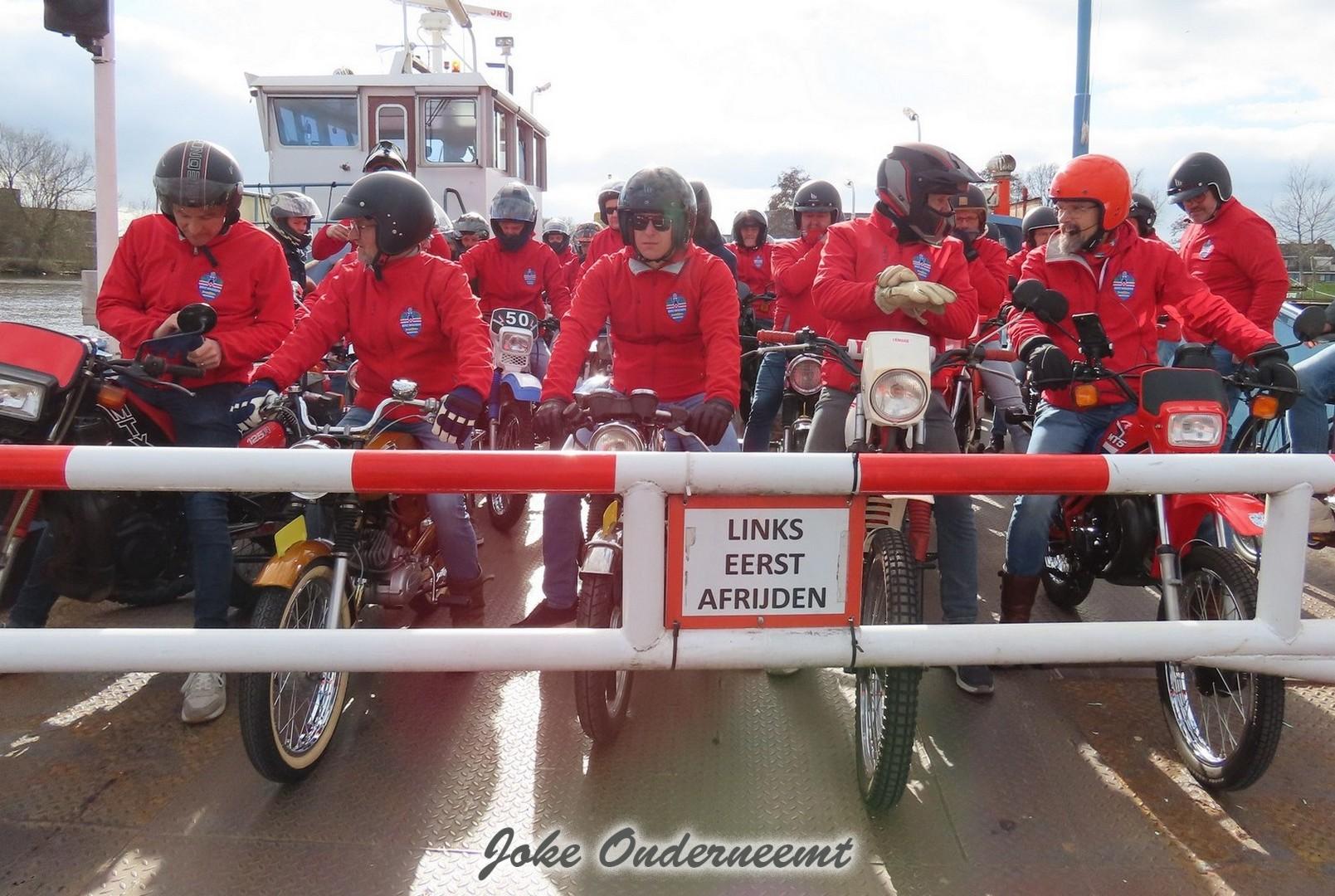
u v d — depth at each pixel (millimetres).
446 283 3836
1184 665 3203
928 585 5027
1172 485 2354
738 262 8453
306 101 11680
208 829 2779
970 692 3674
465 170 11750
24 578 3652
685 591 2359
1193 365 3508
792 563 2373
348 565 3270
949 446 3576
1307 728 3422
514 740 3301
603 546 2992
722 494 2316
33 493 3053
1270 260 5359
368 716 3467
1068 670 3916
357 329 3932
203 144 3498
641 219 3430
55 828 2779
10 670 2258
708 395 3428
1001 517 6367
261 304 3781
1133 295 3908
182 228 3578
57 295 10211
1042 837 2781
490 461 2250
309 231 7344
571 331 3629
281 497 3852
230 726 3404
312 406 4430
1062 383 3541
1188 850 2721
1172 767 3178
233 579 3949
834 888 2549
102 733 3346
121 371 3162
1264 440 5812
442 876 2586
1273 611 2412
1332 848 2740
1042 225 7211
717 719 3459
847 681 3770
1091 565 3830
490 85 11547
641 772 3104
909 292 3170
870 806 2850
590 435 3395
